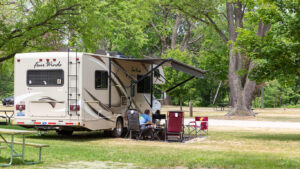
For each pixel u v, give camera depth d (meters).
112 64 27.00
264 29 52.25
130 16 58.62
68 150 18.95
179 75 55.31
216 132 32.50
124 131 29.69
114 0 43.31
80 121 24.25
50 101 24.69
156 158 16.88
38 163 14.93
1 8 36.91
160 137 27.38
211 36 66.25
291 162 15.95
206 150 20.48
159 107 32.94
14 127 31.98
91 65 25.08
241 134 30.81
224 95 131.00
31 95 25.05
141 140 25.72
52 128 25.20
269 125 41.34
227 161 16.03
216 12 56.16
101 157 16.83
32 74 25.09
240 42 27.70
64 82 24.50
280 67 26.92
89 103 24.84
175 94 57.06
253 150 21.12
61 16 33.47
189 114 61.12
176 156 17.58
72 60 24.42
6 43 32.88
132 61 28.73
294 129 36.47
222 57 68.00
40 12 32.12
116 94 27.41
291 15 26.00
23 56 25.28
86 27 34.16
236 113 54.66
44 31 33.78
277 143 24.69
